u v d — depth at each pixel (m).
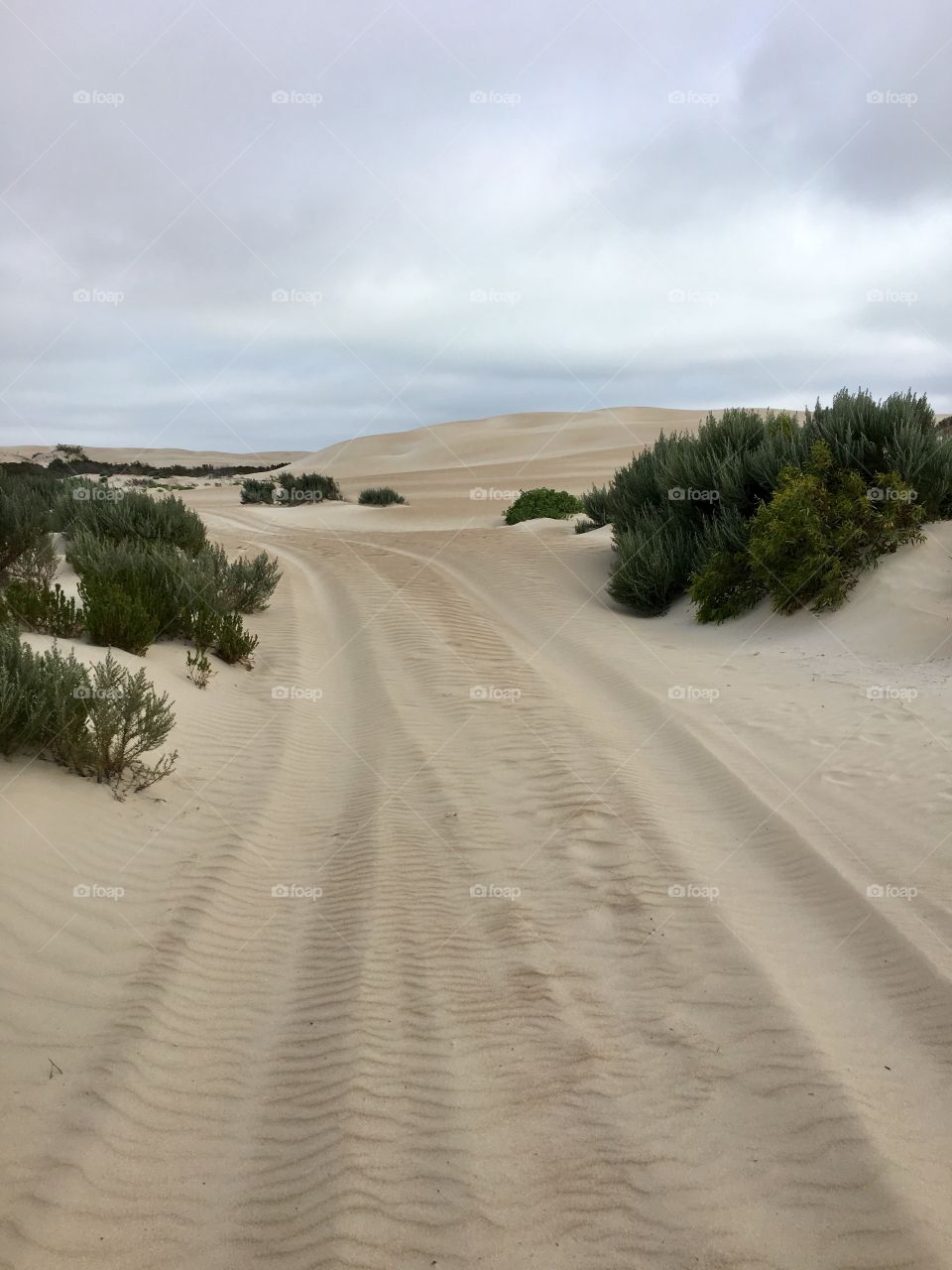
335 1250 3.01
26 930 4.50
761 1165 3.41
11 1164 3.20
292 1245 3.04
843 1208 3.19
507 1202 3.24
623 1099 3.78
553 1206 3.23
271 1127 3.60
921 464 12.43
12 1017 3.92
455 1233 3.10
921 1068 3.97
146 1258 2.94
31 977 4.20
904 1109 3.71
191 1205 3.19
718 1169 3.39
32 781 5.93
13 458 88.25
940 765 7.02
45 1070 3.69
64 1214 3.03
